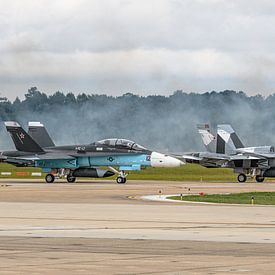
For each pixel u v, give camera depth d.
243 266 59.50
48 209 119.75
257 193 170.38
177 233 83.56
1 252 67.25
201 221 98.75
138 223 95.44
